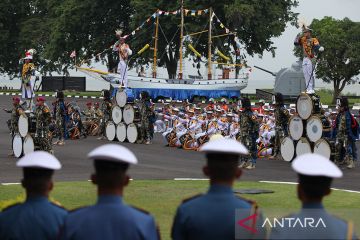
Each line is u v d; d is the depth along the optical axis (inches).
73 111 2059.5
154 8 4190.5
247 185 1157.7
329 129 1473.9
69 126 2032.5
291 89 3388.3
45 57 4731.8
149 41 4340.6
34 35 5054.1
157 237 383.6
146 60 4525.1
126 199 1005.2
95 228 374.0
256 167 1445.6
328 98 4170.8
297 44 2000.5
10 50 5383.9
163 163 1488.7
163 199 1008.9
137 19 4261.8
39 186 423.5
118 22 4712.1
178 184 1158.3
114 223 374.6
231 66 4084.6
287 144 1553.9
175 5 4160.9
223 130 1729.8
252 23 4224.9
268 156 1626.5
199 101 3826.3
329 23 3956.7
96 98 3956.7
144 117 1904.5
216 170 396.5
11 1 5290.4
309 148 1497.3
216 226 391.5
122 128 1956.2
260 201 978.7
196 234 393.1
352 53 3791.8
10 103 3548.2
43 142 1505.9
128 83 3762.3
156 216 884.0
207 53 4431.6
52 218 420.8
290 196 1026.7
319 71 3897.6
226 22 4320.9
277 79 3427.7
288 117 1574.8
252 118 1409.9
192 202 399.9
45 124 1507.1
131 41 4384.8
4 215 425.1
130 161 382.6
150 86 3811.5
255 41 4498.0
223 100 2164.1
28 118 1509.6
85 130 2113.7
